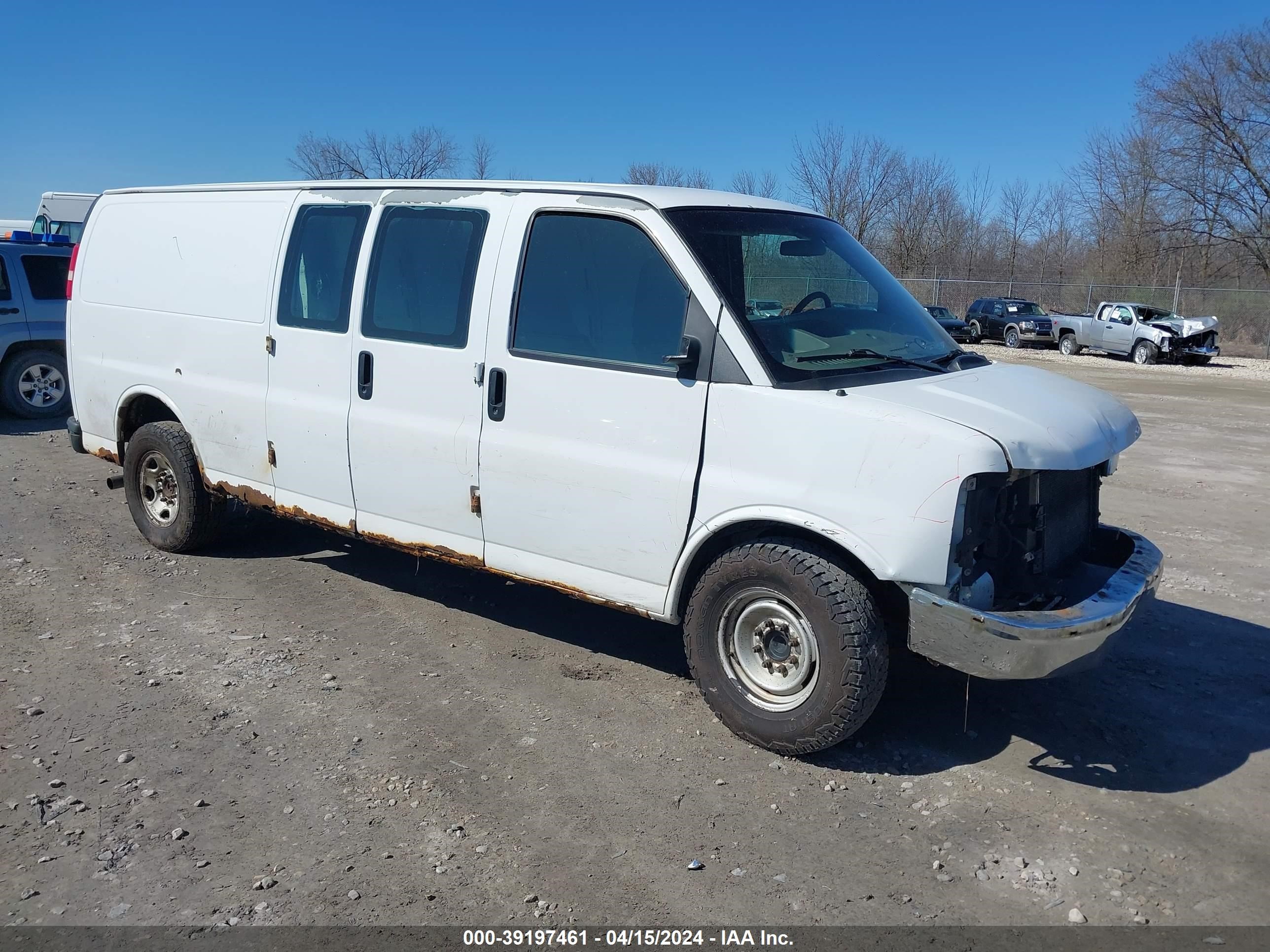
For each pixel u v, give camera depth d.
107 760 3.83
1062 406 4.00
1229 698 4.66
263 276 5.47
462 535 4.79
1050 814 3.62
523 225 4.50
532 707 4.40
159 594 5.73
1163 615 5.78
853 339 4.26
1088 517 4.46
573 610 5.66
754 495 3.83
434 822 3.47
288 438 5.40
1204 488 9.48
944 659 3.56
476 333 4.59
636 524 4.18
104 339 6.49
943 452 3.48
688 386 3.99
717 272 4.00
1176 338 27.91
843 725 3.75
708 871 3.24
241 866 3.20
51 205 20.55
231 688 4.50
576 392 4.28
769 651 4.01
